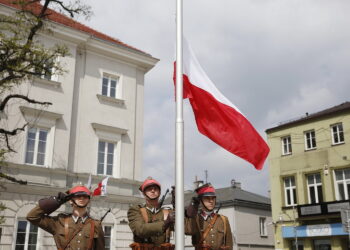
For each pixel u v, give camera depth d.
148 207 4.84
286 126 27.02
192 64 5.74
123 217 18.25
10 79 12.41
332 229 22.94
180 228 4.20
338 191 23.72
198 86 5.66
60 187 16.69
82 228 4.58
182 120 4.91
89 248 4.53
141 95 20.84
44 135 17.12
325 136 24.81
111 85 20.03
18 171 15.90
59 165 17.03
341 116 24.23
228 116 5.54
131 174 19.20
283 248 25.44
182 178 4.58
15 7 17.80
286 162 26.52
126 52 20.33
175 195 4.49
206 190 5.31
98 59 19.70
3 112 15.88
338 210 22.64
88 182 17.38
